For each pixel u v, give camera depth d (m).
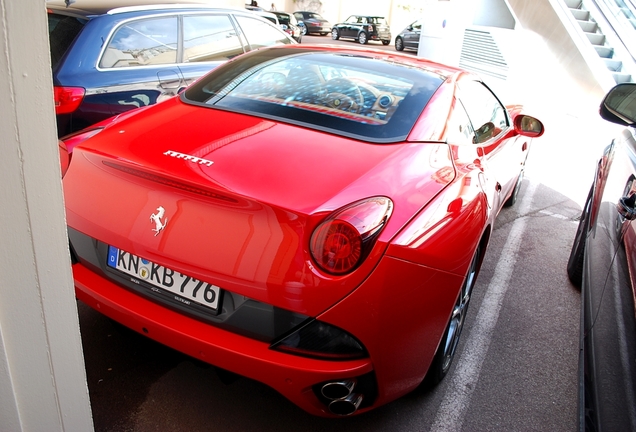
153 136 1.96
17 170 0.94
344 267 1.55
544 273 3.67
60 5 3.92
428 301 1.75
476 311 3.06
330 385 1.61
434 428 2.08
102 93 3.61
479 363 2.56
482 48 13.41
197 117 2.15
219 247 1.61
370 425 2.04
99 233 1.80
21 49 0.90
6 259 0.96
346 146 1.94
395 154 1.95
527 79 12.59
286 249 1.56
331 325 1.58
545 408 2.30
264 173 1.70
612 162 2.96
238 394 2.12
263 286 1.56
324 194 1.64
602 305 1.85
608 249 2.09
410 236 1.66
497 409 2.25
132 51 3.88
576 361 2.68
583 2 12.38
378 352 1.65
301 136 1.97
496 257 3.85
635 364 1.34
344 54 2.73
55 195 1.01
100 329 2.40
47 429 1.14
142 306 1.74
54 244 1.04
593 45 11.34
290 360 1.58
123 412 1.96
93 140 1.98
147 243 1.70
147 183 1.75
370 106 2.22
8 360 1.01
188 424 1.94
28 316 1.03
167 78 4.07
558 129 9.35
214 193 1.62
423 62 2.82
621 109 2.40
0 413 1.02
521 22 13.28
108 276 1.83
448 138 2.25
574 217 4.94
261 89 2.35
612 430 1.31
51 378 1.11
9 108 0.90
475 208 2.04
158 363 2.24
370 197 1.67
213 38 4.60
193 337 1.63
